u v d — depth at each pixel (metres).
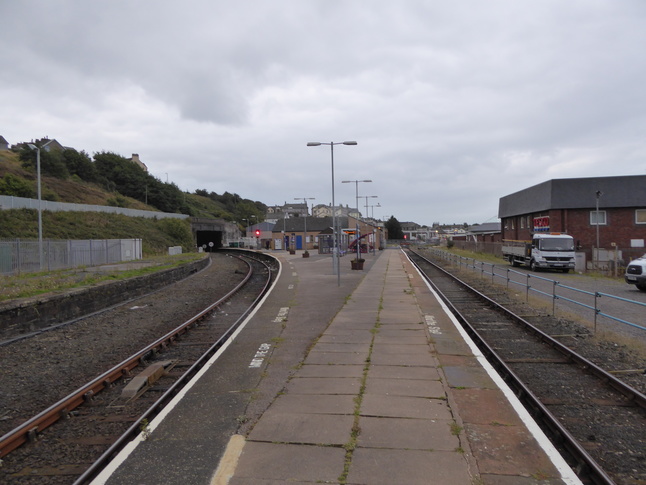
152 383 7.46
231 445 4.59
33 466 4.78
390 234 140.12
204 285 25.28
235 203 166.00
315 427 5.04
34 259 24.59
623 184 38.28
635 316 13.06
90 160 81.38
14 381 7.98
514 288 20.25
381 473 4.02
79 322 13.95
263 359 8.16
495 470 4.08
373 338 9.68
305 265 34.50
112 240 33.44
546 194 39.88
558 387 7.10
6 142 96.06
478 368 7.36
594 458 4.76
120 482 3.97
